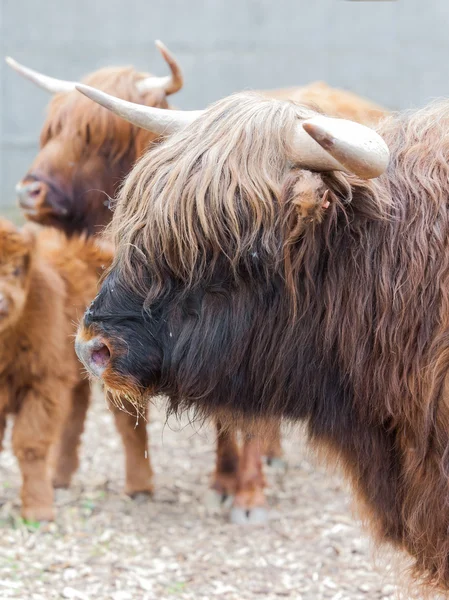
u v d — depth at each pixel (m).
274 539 5.61
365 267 3.01
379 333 3.03
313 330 3.09
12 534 5.46
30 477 5.68
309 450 3.47
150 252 3.04
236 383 3.17
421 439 3.04
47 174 5.54
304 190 2.77
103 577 4.86
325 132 2.58
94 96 3.38
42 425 5.65
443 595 3.47
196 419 3.39
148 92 5.50
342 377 3.13
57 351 5.70
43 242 6.50
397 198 3.04
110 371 3.11
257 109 3.06
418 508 3.10
